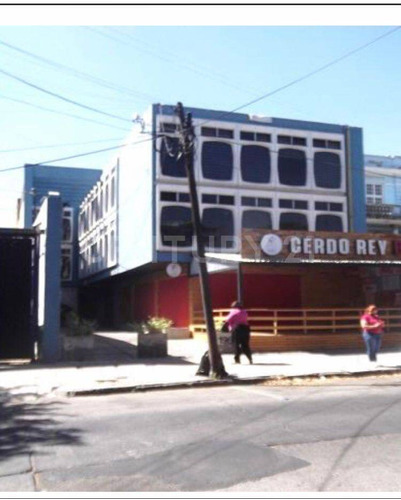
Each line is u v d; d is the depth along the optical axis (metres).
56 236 17.78
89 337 17.80
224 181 28.61
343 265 21.47
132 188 30.73
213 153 28.59
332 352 19.33
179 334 26.06
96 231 39.78
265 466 6.29
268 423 8.55
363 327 16.42
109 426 8.55
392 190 41.97
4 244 17.75
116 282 41.03
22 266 17.78
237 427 8.30
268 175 29.58
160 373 14.70
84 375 14.40
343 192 31.11
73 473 6.16
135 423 8.74
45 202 18.23
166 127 27.55
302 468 6.19
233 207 28.62
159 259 27.02
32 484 5.80
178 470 6.20
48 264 17.62
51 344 17.39
